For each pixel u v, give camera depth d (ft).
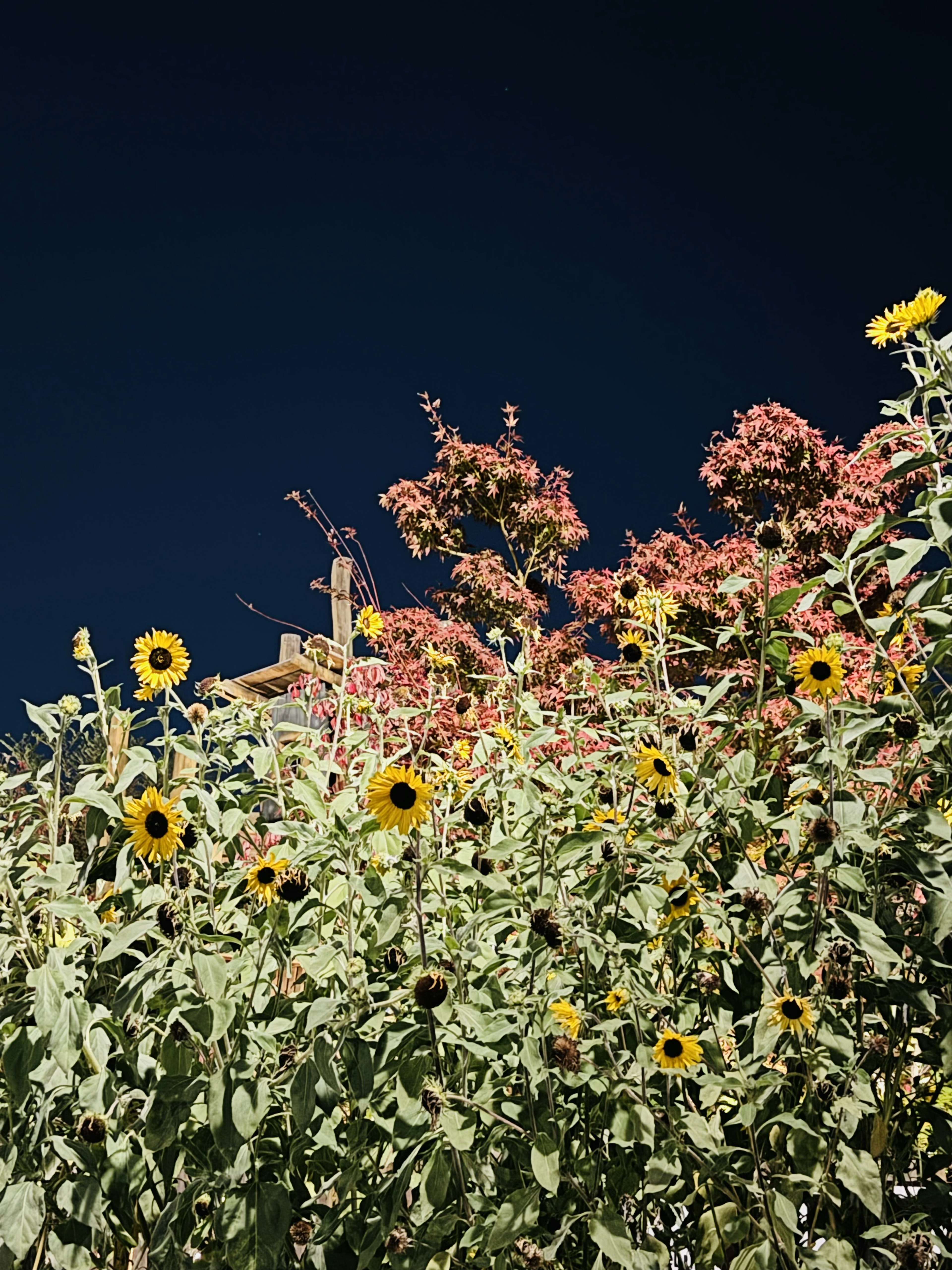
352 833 5.51
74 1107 5.05
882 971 5.07
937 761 5.80
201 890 6.10
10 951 5.33
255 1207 4.57
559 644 26.99
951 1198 5.20
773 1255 4.61
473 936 5.85
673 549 29.01
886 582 23.31
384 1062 4.84
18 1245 4.44
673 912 5.76
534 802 5.77
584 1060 4.99
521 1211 4.45
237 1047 4.80
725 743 6.36
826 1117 5.03
